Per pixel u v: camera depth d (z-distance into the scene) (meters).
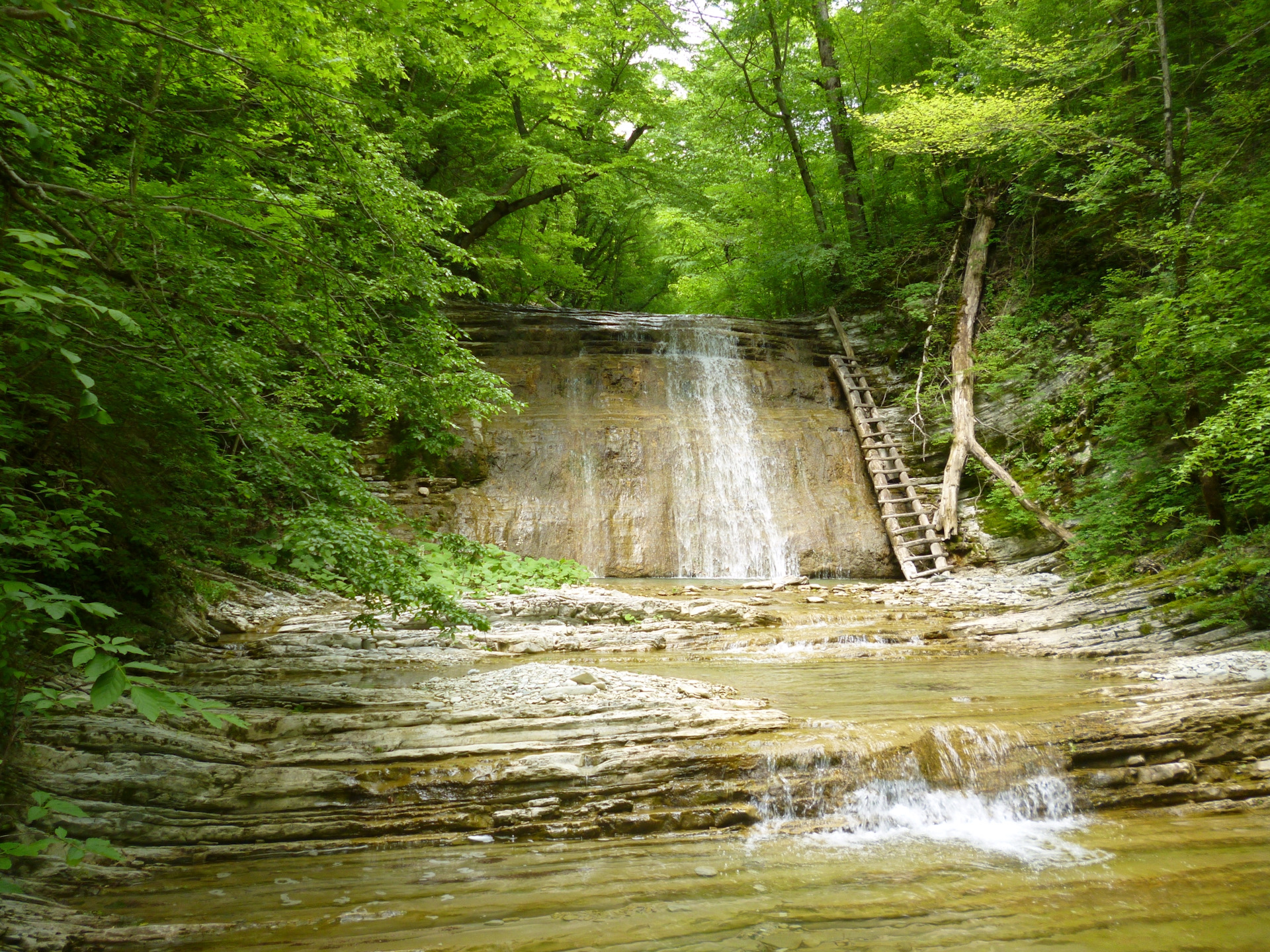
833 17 22.73
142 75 4.72
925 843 4.77
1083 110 15.99
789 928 3.67
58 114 4.81
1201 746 5.87
